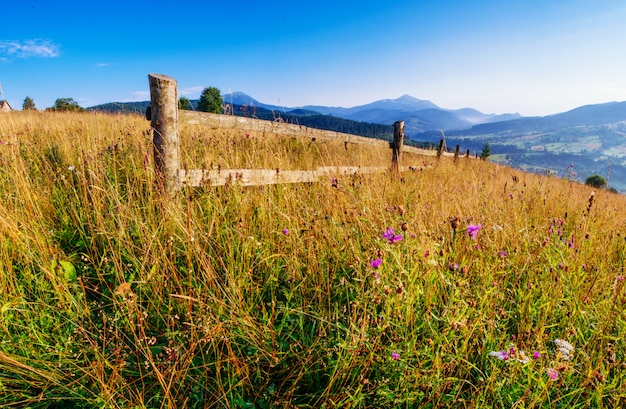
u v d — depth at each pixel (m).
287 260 2.49
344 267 2.58
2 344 1.73
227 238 2.68
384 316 1.87
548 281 2.49
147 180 3.15
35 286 2.18
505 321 2.23
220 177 3.38
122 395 1.53
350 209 3.10
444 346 1.77
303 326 2.17
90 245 2.70
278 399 1.70
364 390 1.75
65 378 1.65
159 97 2.89
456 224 2.27
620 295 2.27
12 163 3.31
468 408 1.62
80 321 1.95
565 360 1.83
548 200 5.11
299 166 4.59
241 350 1.96
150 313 2.12
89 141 4.38
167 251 2.55
